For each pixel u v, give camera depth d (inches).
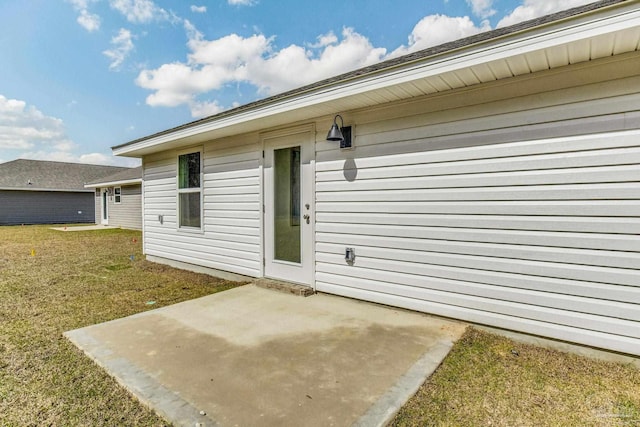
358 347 108.7
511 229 116.2
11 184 772.0
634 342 97.0
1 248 371.2
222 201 222.5
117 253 337.1
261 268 200.2
